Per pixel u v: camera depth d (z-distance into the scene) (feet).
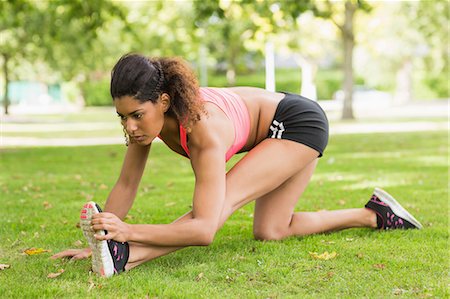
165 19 90.63
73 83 145.18
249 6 59.88
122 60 10.25
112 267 10.61
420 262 11.69
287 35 102.58
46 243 13.83
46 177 26.02
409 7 91.45
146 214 17.39
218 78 137.18
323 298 9.68
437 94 136.98
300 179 13.11
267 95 12.59
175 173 27.32
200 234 10.52
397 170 27.25
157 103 10.37
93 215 10.21
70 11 47.73
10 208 18.39
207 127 10.82
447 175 25.30
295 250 12.46
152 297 9.75
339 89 146.41
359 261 11.84
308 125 12.35
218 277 10.80
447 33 93.15
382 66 134.31
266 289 10.18
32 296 9.87
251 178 11.75
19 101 171.32
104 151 39.01
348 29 74.49
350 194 20.51
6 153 37.83
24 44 89.81
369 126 63.67
